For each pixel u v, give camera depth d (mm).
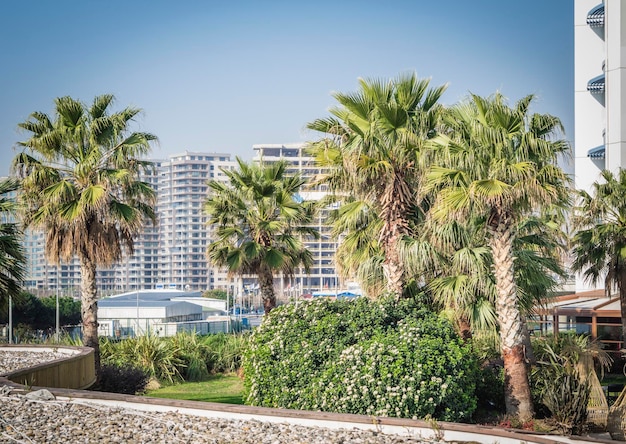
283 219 28797
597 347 21047
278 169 29359
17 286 24969
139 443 9523
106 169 23234
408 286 20156
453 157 16609
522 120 16781
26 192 23172
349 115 19219
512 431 10094
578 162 57906
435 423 10258
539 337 25094
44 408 11562
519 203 16531
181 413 11547
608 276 26359
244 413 11242
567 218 24578
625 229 25625
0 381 13555
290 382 14672
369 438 10008
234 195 29266
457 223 18469
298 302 16312
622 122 47594
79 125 23609
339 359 14148
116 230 23156
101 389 22922
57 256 23094
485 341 21953
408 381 13148
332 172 19609
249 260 28984
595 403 15695
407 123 18688
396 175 18953
